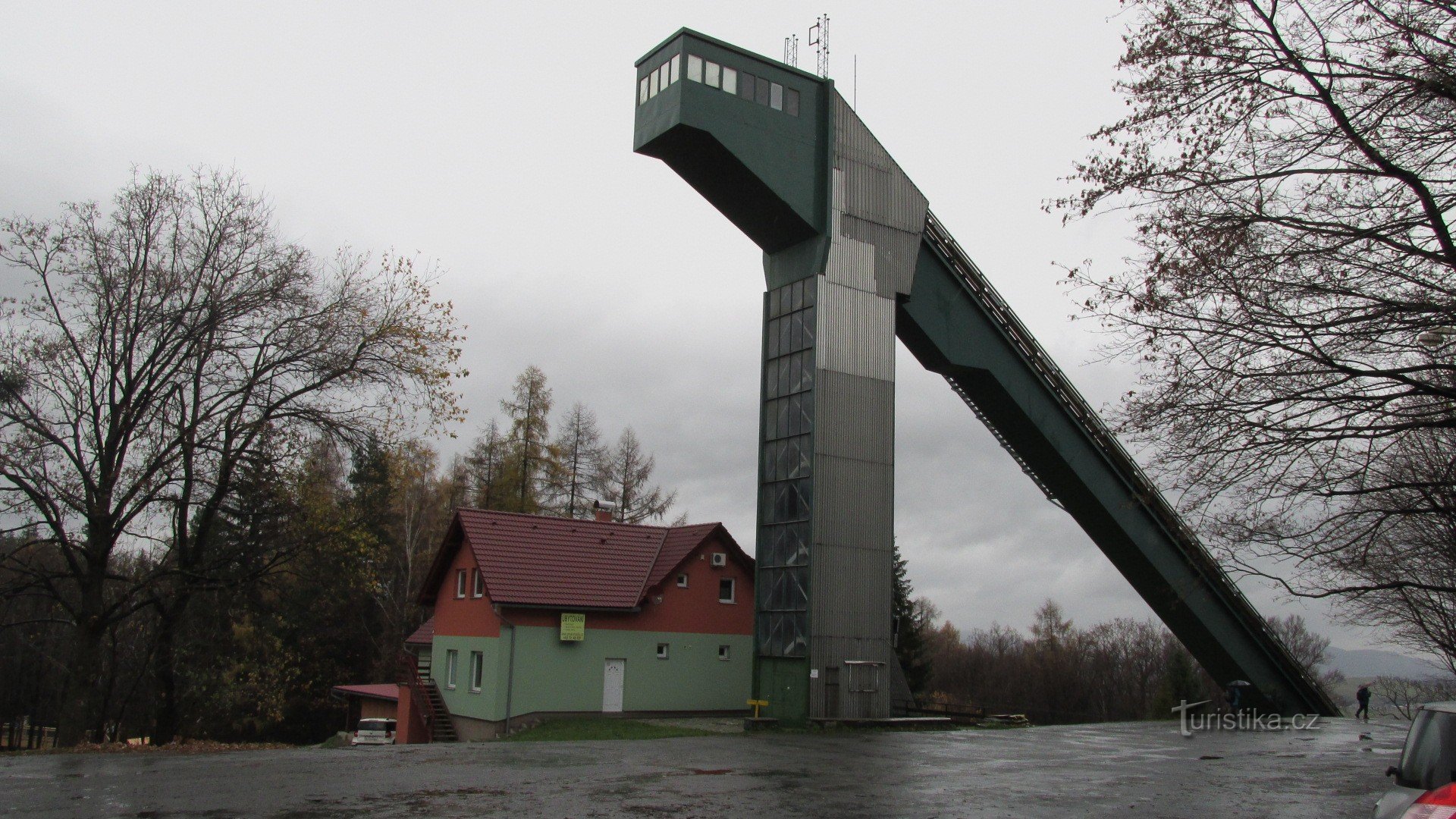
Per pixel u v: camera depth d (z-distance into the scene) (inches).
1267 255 410.3
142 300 996.6
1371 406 408.5
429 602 1560.0
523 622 1338.6
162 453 986.1
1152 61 428.5
